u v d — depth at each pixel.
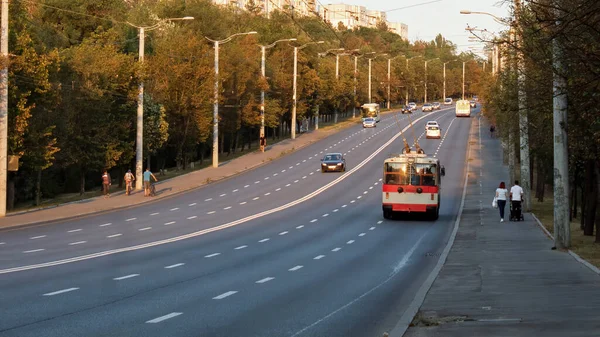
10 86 38.53
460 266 20.58
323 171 67.00
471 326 11.57
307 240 28.80
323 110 126.25
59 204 43.78
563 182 24.20
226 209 42.66
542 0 15.84
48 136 44.47
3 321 12.21
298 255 23.88
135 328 11.72
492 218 38.34
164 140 62.09
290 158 79.75
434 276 18.30
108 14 83.88
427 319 12.35
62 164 47.88
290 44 108.81
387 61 165.75
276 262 21.89
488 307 13.45
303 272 19.67
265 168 71.50
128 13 91.00
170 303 14.31
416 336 10.85
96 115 49.41
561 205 24.36
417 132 105.00
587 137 23.05
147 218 37.53
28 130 40.28
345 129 114.38
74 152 48.56
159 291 15.88
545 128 32.88
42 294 15.18
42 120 43.94
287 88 98.25
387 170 38.16
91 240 27.69
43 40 65.31
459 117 132.88
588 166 30.08
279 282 17.66
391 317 13.12
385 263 22.02
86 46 52.00
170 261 21.62
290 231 32.22
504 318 12.19
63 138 47.12
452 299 14.70
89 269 19.48
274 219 37.56
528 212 41.12
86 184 60.56
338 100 128.00
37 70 39.97
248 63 83.06
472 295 15.12
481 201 48.03
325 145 92.12
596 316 12.03
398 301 14.98
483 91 58.88
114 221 35.97
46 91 40.84
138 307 13.78
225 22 113.62
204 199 48.94
